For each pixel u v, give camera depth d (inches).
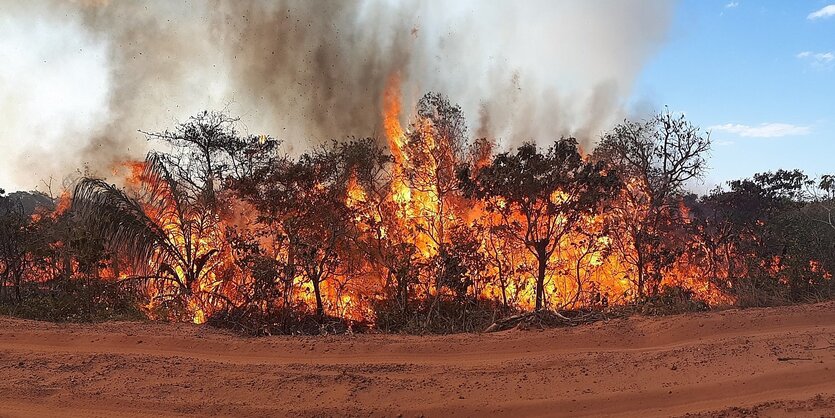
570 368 296.5
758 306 435.5
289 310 487.8
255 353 341.7
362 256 572.7
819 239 597.6
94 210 560.1
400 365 311.4
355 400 266.4
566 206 486.9
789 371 269.9
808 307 385.1
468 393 269.7
